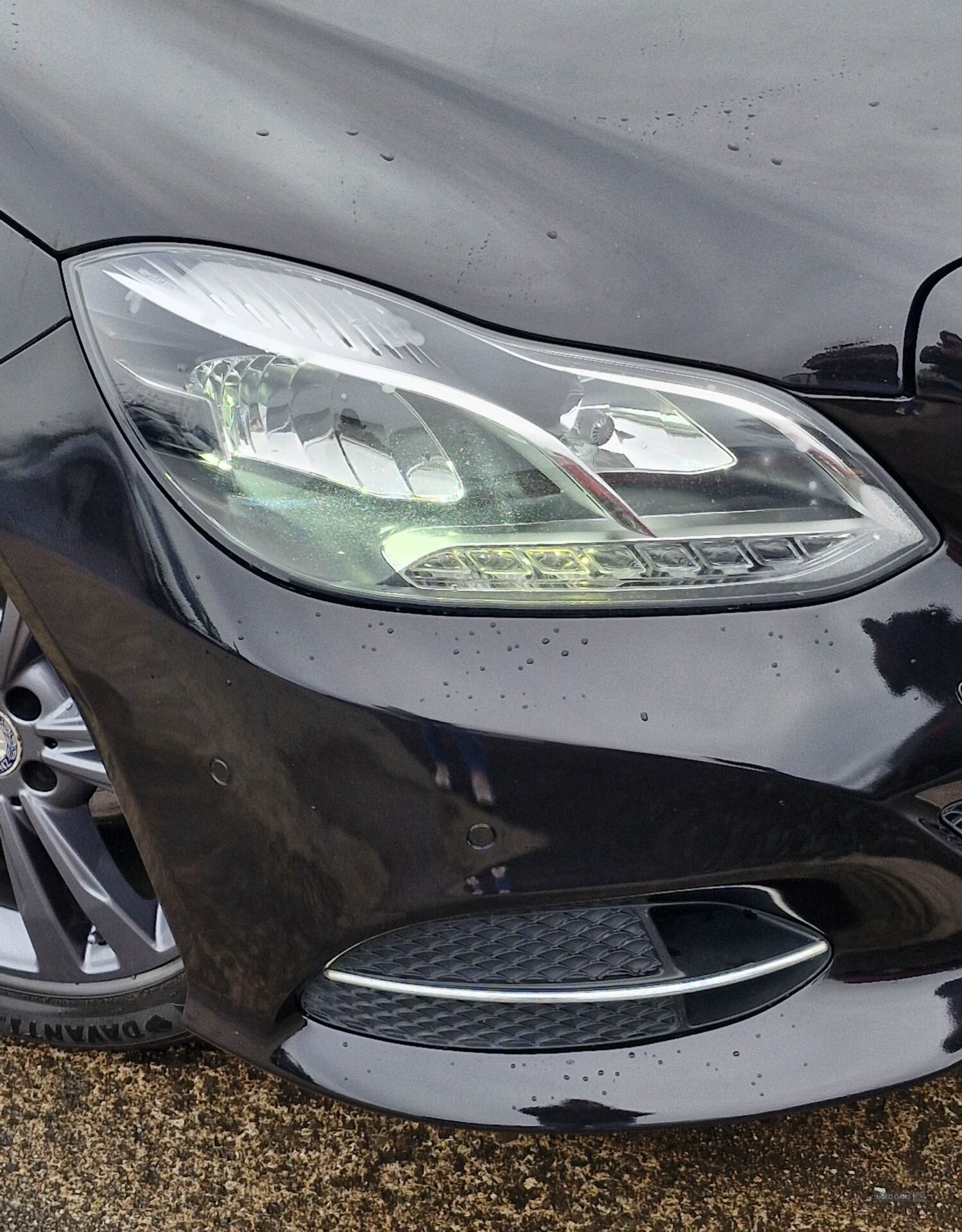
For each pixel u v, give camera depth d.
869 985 1.41
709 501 1.23
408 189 1.30
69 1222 1.66
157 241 1.28
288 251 1.27
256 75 1.41
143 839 1.42
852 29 1.56
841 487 1.22
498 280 1.25
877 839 1.27
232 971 1.44
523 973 1.40
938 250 1.28
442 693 1.23
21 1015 1.83
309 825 1.29
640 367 1.23
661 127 1.41
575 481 1.23
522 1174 1.68
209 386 1.26
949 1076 1.79
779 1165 1.68
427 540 1.24
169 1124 1.78
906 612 1.23
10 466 1.32
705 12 1.59
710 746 1.21
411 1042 1.45
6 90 1.36
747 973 1.40
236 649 1.26
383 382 1.24
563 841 1.25
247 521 1.26
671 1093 1.41
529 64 1.50
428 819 1.26
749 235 1.28
